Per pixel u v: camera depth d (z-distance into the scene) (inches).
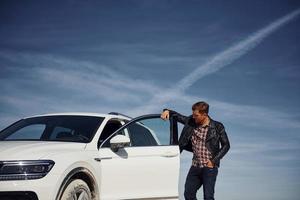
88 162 291.6
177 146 333.7
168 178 324.8
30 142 298.8
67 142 303.6
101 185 298.8
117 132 316.5
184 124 337.7
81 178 294.2
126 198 307.6
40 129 323.0
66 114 335.3
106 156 304.3
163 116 336.5
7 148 281.3
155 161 321.1
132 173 310.8
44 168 271.0
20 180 265.6
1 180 265.0
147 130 334.0
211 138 320.5
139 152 318.0
